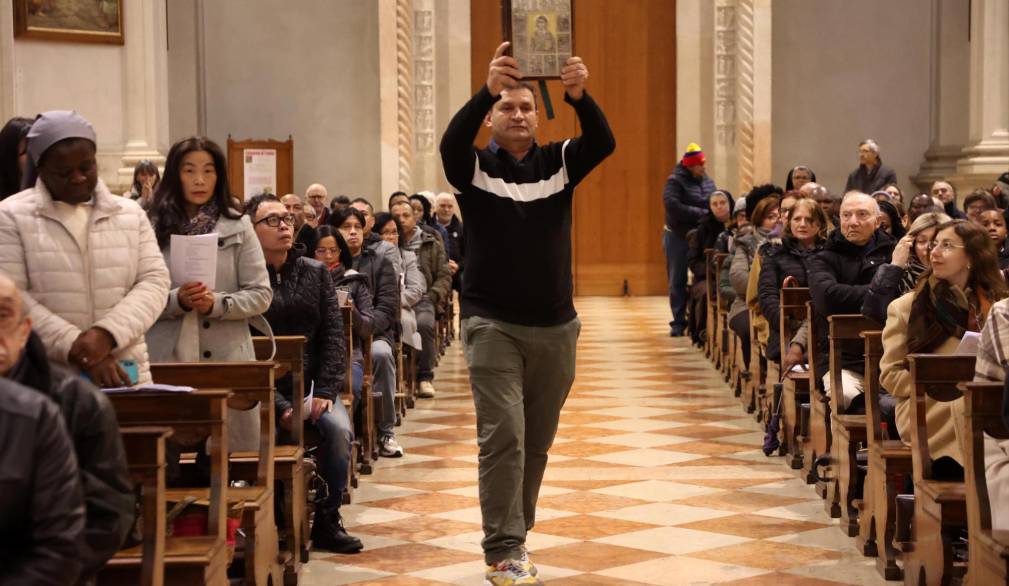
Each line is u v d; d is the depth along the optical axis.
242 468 5.14
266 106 16.38
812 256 7.03
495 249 4.93
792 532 5.98
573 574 5.29
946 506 4.53
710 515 6.31
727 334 10.74
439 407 9.67
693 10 16.73
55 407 2.67
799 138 16.62
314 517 5.80
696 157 13.62
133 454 3.53
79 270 4.19
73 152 4.14
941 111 16.11
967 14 15.94
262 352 5.50
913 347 5.23
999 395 4.19
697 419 9.04
